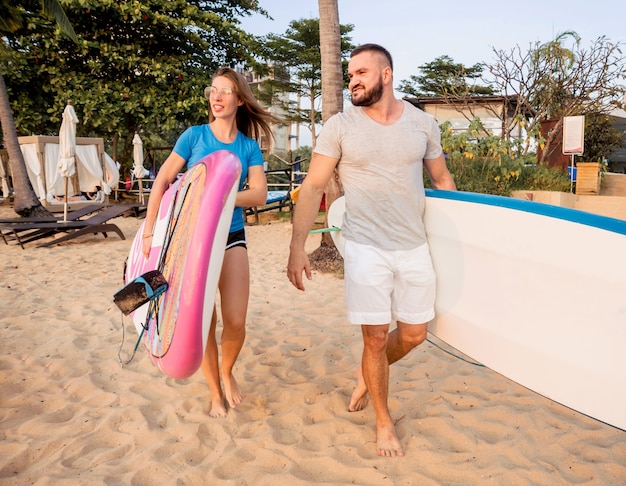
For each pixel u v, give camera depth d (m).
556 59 16.42
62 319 4.78
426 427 2.83
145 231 2.81
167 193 2.79
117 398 3.19
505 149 9.80
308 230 2.53
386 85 2.39
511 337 2.31
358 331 4.39
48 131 20.53
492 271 2.35
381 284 2.44
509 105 19.03
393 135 2.39
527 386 2.30
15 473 2.47
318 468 2.48
